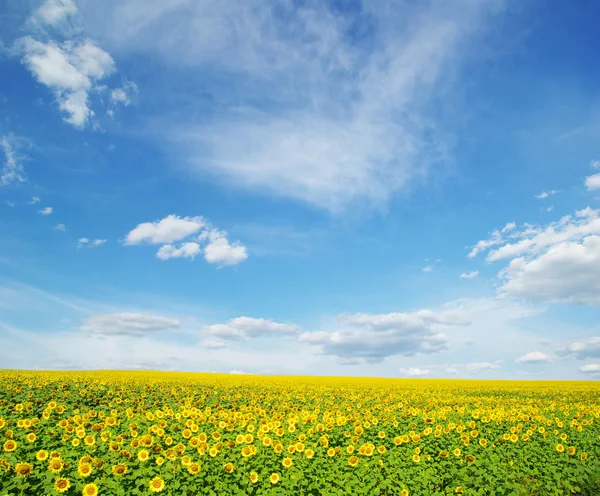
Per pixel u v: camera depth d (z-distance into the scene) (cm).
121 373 5625
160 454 1205
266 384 3984
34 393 2277
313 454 1241
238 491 1014
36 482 996
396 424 1691
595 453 1432
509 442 1539
